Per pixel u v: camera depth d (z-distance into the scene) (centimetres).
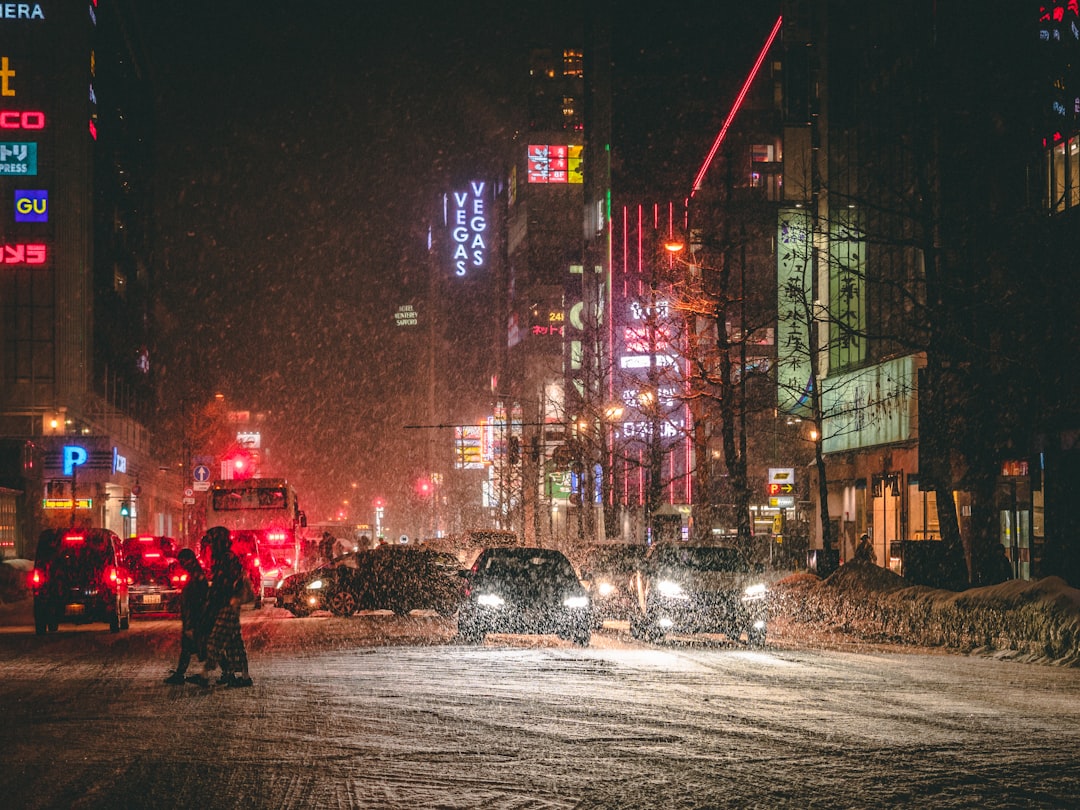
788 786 883
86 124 7394
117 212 8569
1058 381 2594
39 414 7094
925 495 4409
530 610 2325
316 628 2830
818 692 1465
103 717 1248
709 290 4031
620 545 3089
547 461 8256
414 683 1566
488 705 1337
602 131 9600
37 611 2698
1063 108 2845
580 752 1030
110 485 7700
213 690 1495
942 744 1070
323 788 873
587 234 10575
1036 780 905
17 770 946
